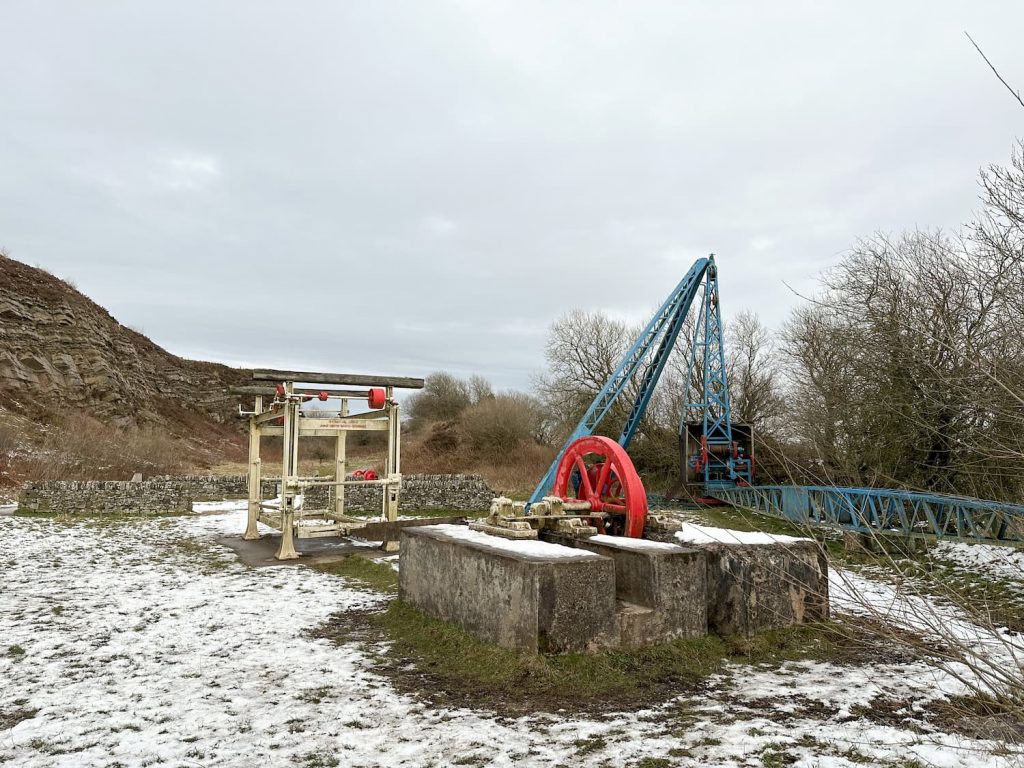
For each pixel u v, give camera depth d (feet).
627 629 18.45
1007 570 31.37
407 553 24.49
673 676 17.35
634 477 25.90
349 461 127.44
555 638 17.25
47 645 19.90
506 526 24.21
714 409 82.43
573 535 24.26
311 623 23.09
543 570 17.30
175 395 163.73
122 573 32.04
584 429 71.41
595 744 12.97
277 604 25.94
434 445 127.85
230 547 40.91
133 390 132.16
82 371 116.26
